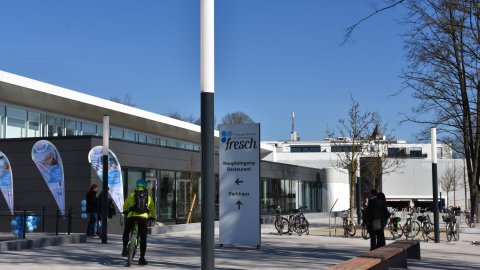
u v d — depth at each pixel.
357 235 23.80
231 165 16.86
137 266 12.02
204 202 8.27
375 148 50.41
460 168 62.41
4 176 20.33
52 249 15.55
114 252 14.79
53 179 20.19
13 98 27.55
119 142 23.69
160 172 26.78
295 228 23.42
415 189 61.78
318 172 53.66
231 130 16.91
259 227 16.52
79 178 22.33
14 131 28.34
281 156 66.69
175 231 23.31
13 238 16.47
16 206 23.00
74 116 32.53
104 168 17.41
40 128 30.17
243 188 16.70
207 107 8.30
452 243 20.80
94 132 34.62
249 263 12.88
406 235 22.75
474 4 13.80
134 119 35.62
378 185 47.59
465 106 24.61
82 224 21.95
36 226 20.73
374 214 14.67
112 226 22.12
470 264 13.77
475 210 33.06
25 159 23.11
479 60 18.19
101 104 31.92
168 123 38.56
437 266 13.32
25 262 12.66
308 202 50.41
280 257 14.34
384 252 11.55
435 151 21.17
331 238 21.95
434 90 27.05
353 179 33.97
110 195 21.42
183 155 28.84
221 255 14.75
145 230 12.20
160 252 15.16
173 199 27.83
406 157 60.59
